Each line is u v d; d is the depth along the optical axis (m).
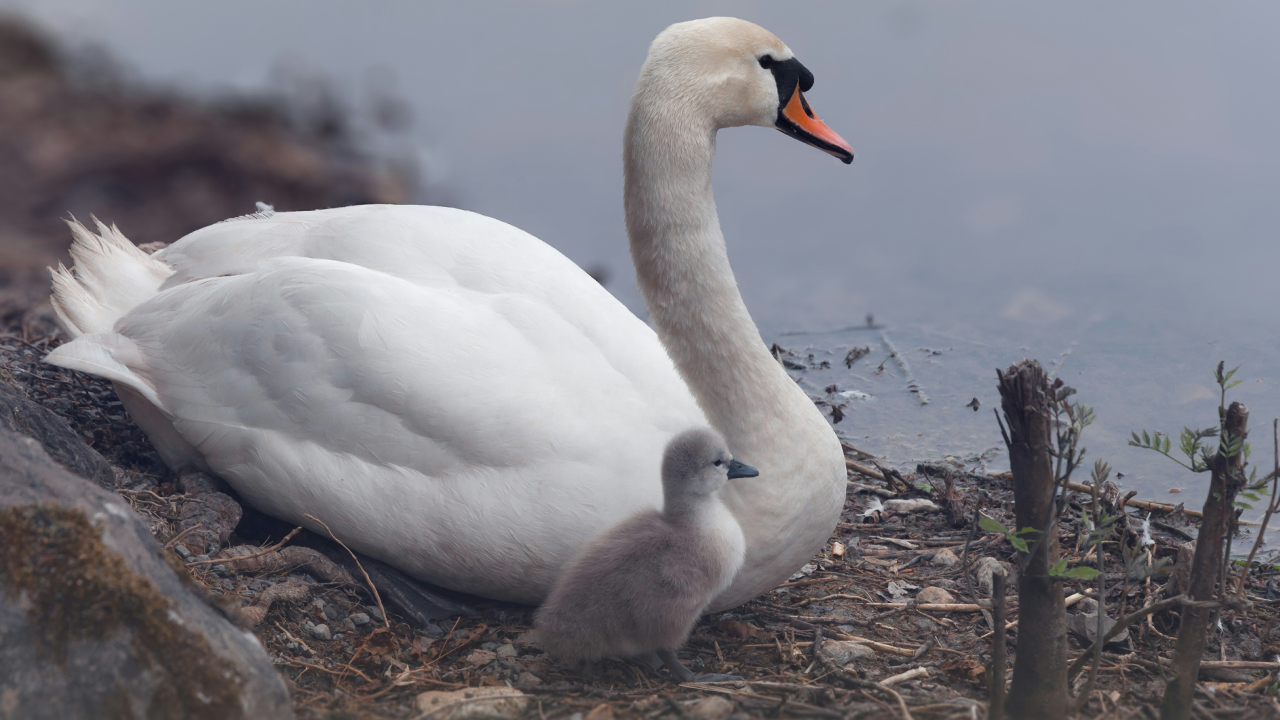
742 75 9.16
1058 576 6.75
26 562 6.18
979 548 10.98
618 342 9.45
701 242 9.14
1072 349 15.81
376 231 10.14
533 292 9.67
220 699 6.21
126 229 22.06
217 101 29.31
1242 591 7.37
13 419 8.98
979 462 13.02
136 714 6.06
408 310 9.06
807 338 17.27
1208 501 7.07
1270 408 13.41
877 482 12.55
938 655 9.11
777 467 8.97
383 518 9.02
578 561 8.53
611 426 8.87
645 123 9.10
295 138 27.86
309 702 7.65
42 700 5.95
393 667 8.48
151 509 9.64
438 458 8.84
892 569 10.67
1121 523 10.73
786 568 9.30
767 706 7.84
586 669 8.62
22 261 19.61
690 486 8.63
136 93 29.80
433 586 9.66
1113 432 13.18
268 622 8.70
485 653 8.83
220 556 9.12
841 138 9.51
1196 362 14.91
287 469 9.20
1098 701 7.99
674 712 7.68
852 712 7.67
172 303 10.11
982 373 15.41
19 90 29.03
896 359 16.06
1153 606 7.12
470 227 10.25
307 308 9.18
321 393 9.04
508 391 8.80
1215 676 8.64
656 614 8.22
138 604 6.23
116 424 11.48
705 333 9.09
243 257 10.61
